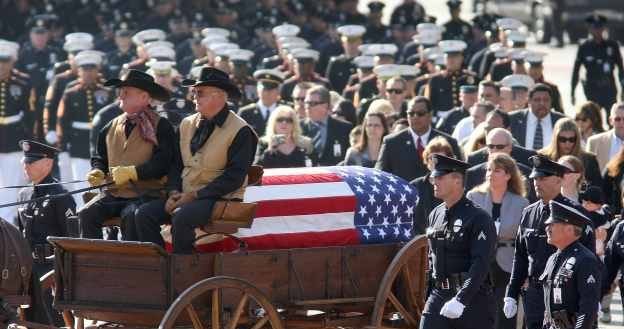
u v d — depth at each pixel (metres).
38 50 70.00
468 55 75.00
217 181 30.16
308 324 32.44
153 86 31.12
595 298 28.69
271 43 77.12
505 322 34.75
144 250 29.34
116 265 30.09
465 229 30.44
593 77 68.94
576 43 114.56
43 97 65.62
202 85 30.41
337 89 67.56
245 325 31.22
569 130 40.31
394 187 33.38
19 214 36.62
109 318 30.59
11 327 31.56
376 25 81.62
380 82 58.31
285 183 31.95
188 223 29.84
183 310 29.53
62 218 36.12
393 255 32.94
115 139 31.41
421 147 41.94
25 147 36.44
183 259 29.64
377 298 32.41
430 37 70.50
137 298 29.91
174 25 80.12
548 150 40.69
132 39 70.88
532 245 30.89
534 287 30.84
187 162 30.88
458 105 58.94
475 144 43.25
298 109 51.28
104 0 85.56
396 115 47.69
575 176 36.84
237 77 58.19
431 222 31.22
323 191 32.16
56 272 30.69
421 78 62.66
